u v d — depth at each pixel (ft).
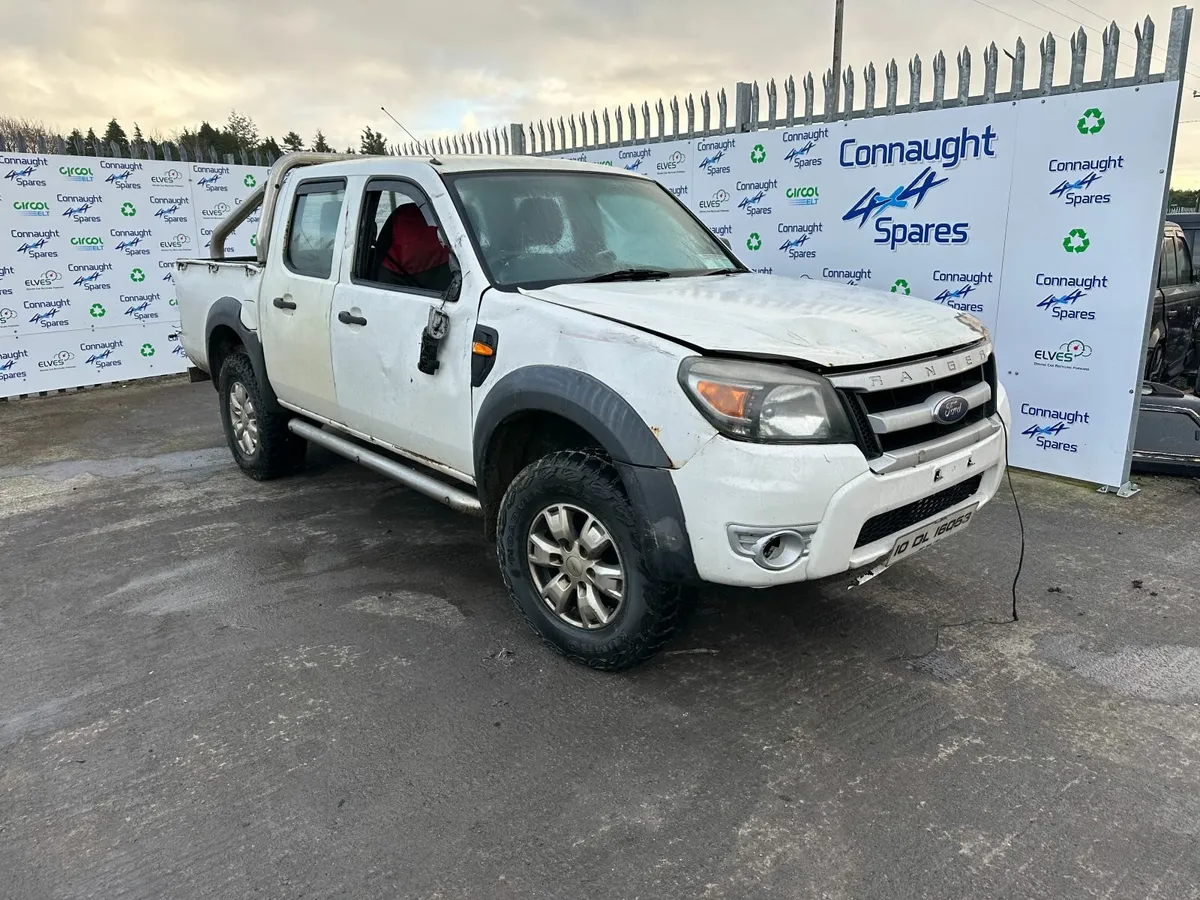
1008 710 9.86
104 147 30.25
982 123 18.43
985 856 7.59
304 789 8.58
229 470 20.01
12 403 28.76
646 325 9.42
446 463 12.38
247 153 35.06
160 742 9.39
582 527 10.29
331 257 14.53
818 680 10.53
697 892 7.22
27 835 7.97
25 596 13.19
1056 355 18.20
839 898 7.15
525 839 7.86
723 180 24.23
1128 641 11.41
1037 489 17.88
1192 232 32.42
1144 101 16.06
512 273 11.50
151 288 32.14
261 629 11.99
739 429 8.54
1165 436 17.90
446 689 10.39
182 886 7.32
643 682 10.50
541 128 30.12
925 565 13.91
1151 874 7.36
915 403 9.45
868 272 21.27
